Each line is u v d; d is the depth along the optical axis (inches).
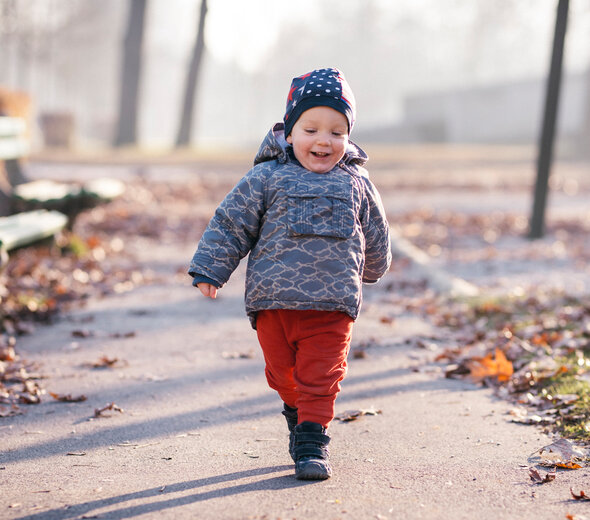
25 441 190.7
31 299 342.3
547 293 382.6
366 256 176.9
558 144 1975.9
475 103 2497.5
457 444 187.2
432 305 365.4
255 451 182.4
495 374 246.1
